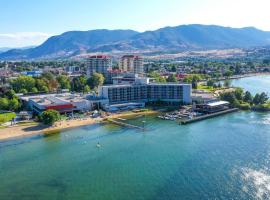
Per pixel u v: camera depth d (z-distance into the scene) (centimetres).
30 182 12462
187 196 11075
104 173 13188
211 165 13762
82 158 15000
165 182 12212
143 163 14200
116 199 11000
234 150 15600
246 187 11631
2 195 11462
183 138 17925
